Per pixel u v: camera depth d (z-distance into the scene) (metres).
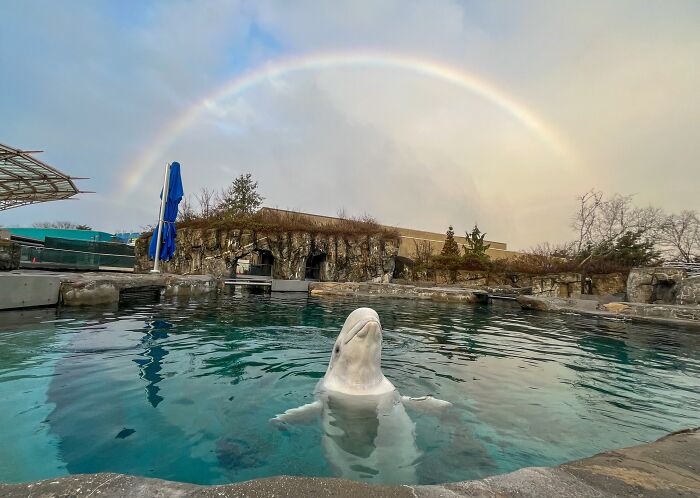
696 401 4.30
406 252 36.75
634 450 2.02
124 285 10.52
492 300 19.75
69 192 21.39
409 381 4.80
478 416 3.57
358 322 3.81
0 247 12.78
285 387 4.26
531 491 1.50
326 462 2.49
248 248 27.00
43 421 3.00
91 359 4.86
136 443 2.70
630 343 8.23
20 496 1.35
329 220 34.41
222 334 7.15
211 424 3.10
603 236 33.00
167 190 17.48
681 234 31.25
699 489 1.57
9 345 5.30
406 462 2.54
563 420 3.57
